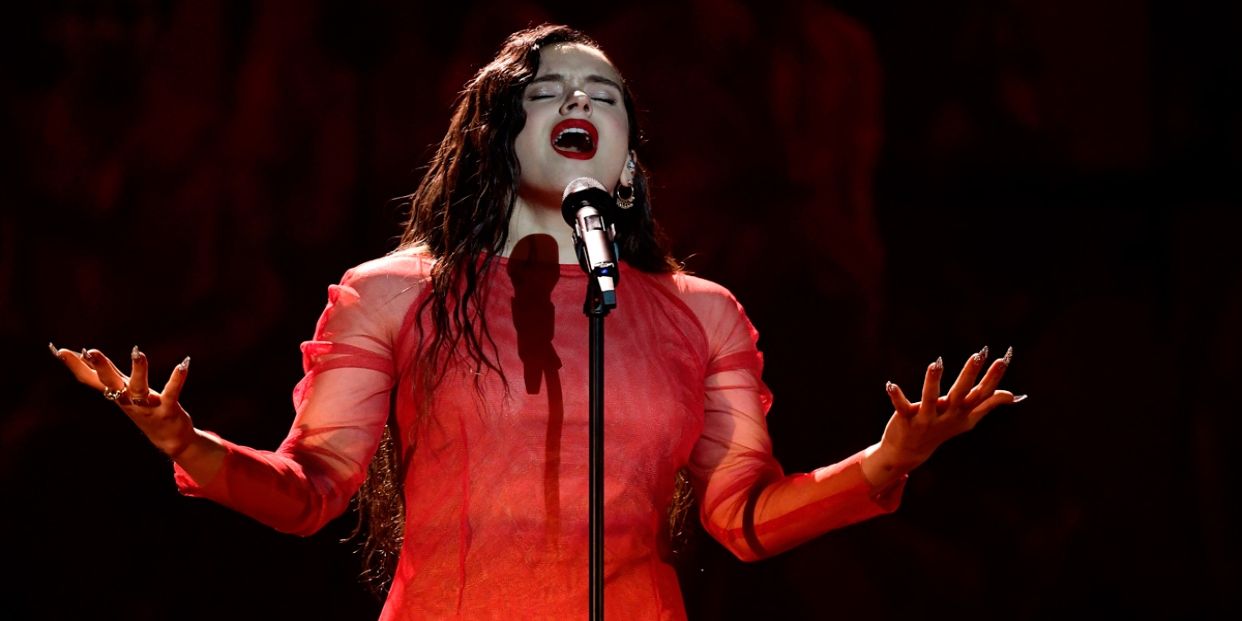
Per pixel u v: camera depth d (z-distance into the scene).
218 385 30.17
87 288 29.89
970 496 31.97
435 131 32.62
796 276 33.47
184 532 28.09
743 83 33.56
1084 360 33.28
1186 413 32.81
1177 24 34.75
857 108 34.28
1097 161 35.03
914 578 30.62
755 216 33.38
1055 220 34.97
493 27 33.00
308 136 31.91
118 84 30.77
